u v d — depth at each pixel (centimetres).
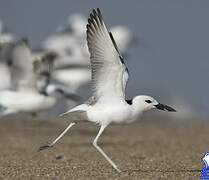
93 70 1132
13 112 1781
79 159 1402
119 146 1692
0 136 1864
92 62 1128
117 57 1123
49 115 2256
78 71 2442
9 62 2153
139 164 1327
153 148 1659
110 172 1192
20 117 2206
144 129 2097
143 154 1523
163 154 1526
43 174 1165
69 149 1596
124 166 1291
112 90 1156
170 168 1264
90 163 1327
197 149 1644
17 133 1927
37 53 2155
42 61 1961
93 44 1120
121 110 1159
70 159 1400
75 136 1889
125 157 1457
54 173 1177
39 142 1752
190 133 2034
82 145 1692
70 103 2255
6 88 2119
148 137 1917
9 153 1505
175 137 1928
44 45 2536
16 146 1658
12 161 1356
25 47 1645
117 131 2027
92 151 1564
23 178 1124
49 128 2036
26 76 1720
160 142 1798
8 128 2008
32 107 1764
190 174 1184
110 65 1134
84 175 1155
